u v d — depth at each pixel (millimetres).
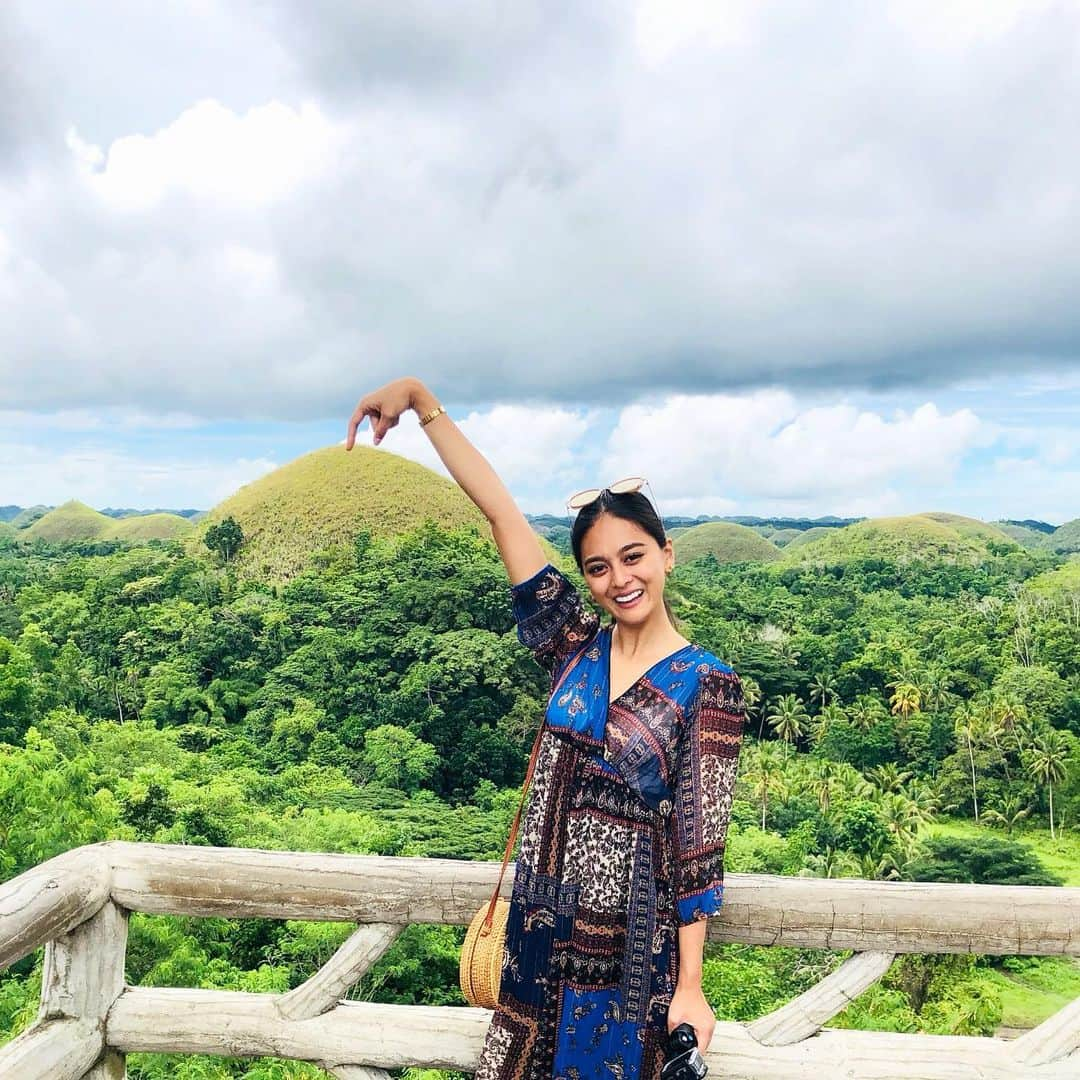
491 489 1612
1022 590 83438
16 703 37875
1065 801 45094
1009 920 1675
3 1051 1698
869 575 104250
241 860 1819
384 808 38312
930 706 55969
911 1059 1717
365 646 53281
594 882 1397
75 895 1718
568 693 1471
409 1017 1797
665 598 1489
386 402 1636
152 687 51781
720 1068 1716
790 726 55656
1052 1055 1716
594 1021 1385
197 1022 1827
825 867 33188
